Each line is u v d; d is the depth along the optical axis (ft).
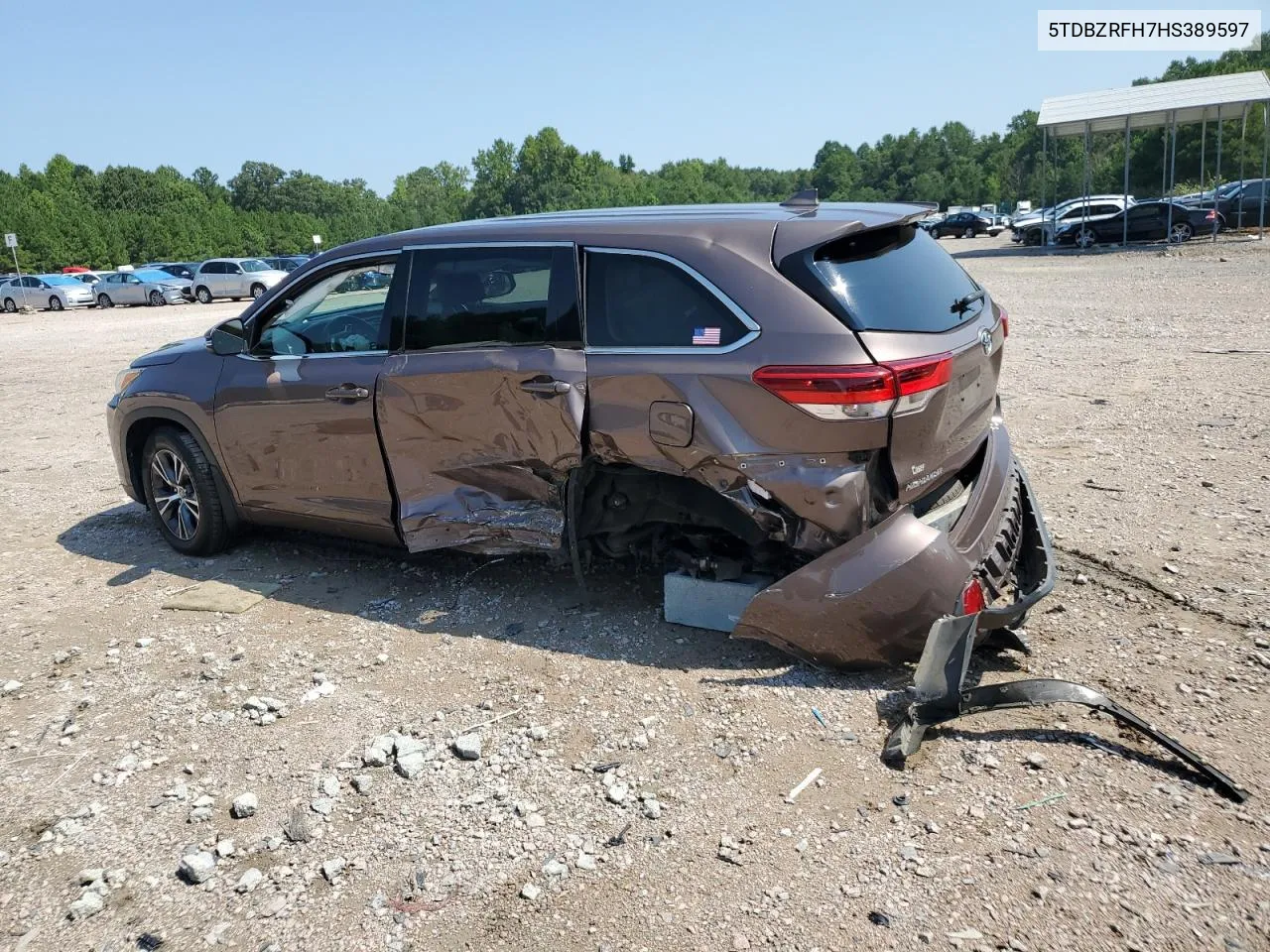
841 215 12.43
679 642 13.32
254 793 10.51
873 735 10.84
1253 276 57.67
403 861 9.32
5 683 13.23
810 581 11.55
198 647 14.11
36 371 48.60
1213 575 14.20
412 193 523.70
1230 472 19.22
